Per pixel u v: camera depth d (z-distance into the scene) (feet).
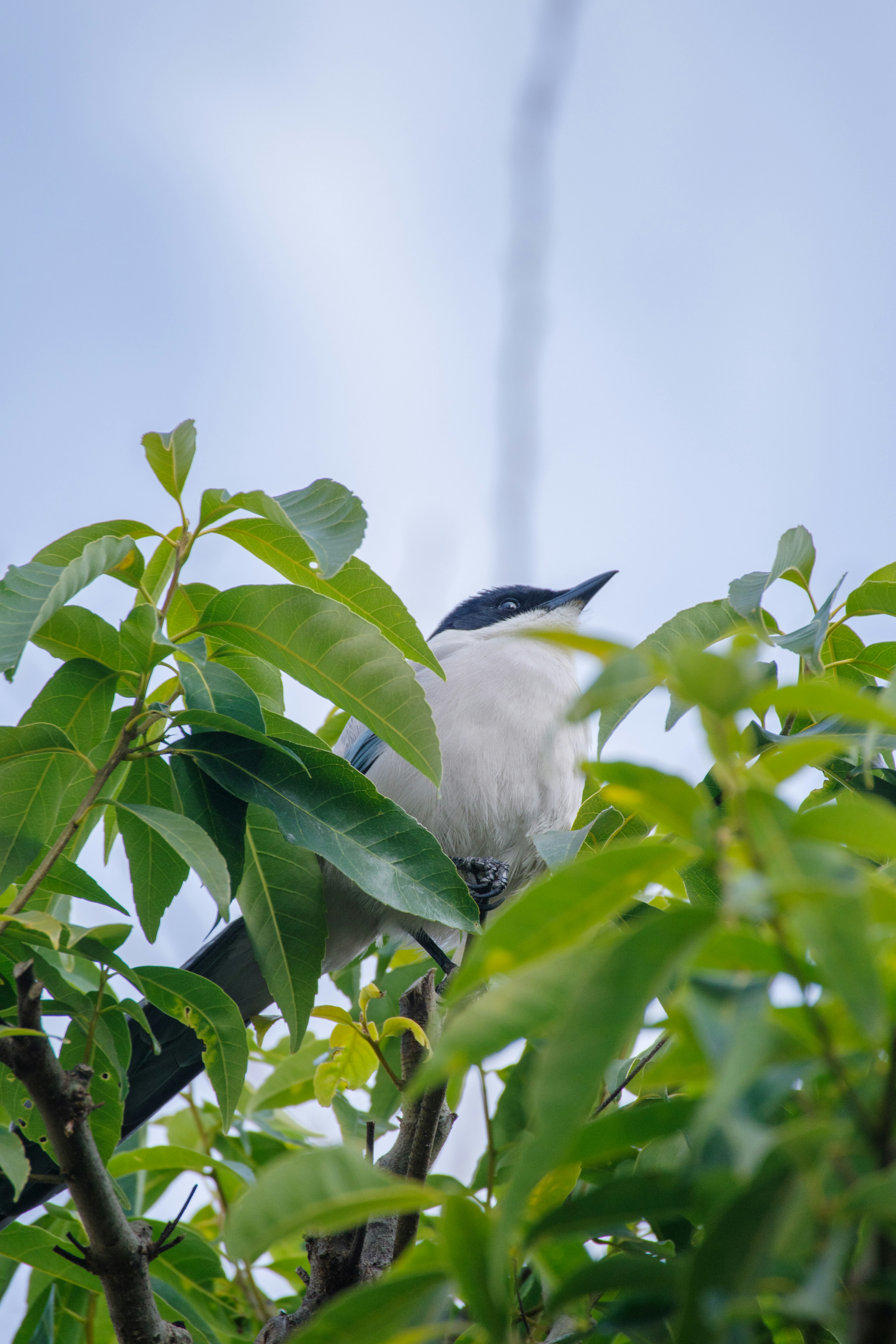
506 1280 8.17
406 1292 8.24
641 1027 8.73
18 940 15.89
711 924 6.94
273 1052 26.27
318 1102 18.62
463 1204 8.11
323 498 17.08
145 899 17.76
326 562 15.71
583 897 7.82
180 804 17.11
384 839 16.90
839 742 7.90
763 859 7.30
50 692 16.90
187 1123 24.38
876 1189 6.64
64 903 19.81
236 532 17.31
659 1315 9.00
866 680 17.99
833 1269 6.79
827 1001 8.21
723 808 9.28
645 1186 8.43
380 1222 19.04
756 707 8.92
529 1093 16.17
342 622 16.94
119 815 17.74
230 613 17.22
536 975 7.59
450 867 16.83
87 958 17.17
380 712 17.17
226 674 17.03
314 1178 8.25
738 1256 7.27
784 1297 7.48
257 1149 24.45
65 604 16.39
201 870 14.70
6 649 14.52
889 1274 7.16
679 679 7.06
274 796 16.96
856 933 6.60
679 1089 16.33
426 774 17.13
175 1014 17.04
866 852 8.96
